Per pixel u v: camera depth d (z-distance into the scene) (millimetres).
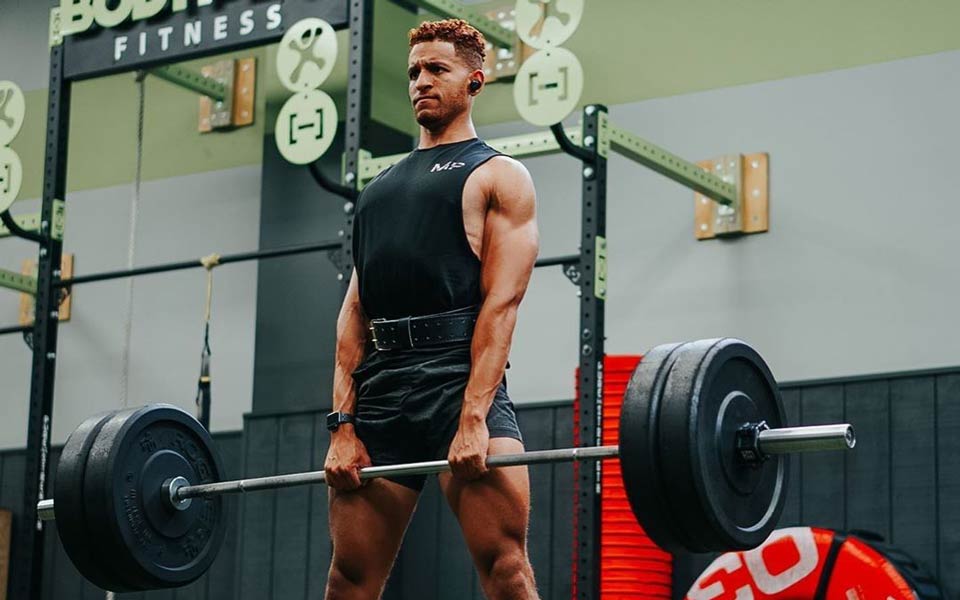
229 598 7500
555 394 7000
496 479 3195
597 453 3129
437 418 3244
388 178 3365
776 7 6824
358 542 3340
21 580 6039
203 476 3793
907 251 6301
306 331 7426
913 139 6383
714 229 6688
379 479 3342
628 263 6910
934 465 5992
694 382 3057
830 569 5680
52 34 6395
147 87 8430
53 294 6266
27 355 8500
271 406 7438
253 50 8070
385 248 3295
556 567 6727
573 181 7152
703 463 3039
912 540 5984
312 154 5691
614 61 7195
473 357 3209
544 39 5418
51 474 8180
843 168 6504
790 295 6504
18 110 6250
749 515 3197
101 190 8445
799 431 3131
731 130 6801
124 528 3578
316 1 5891
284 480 3502
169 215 8188
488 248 3268
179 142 8258
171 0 6164
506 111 7438
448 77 3365
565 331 7035
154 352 8062
